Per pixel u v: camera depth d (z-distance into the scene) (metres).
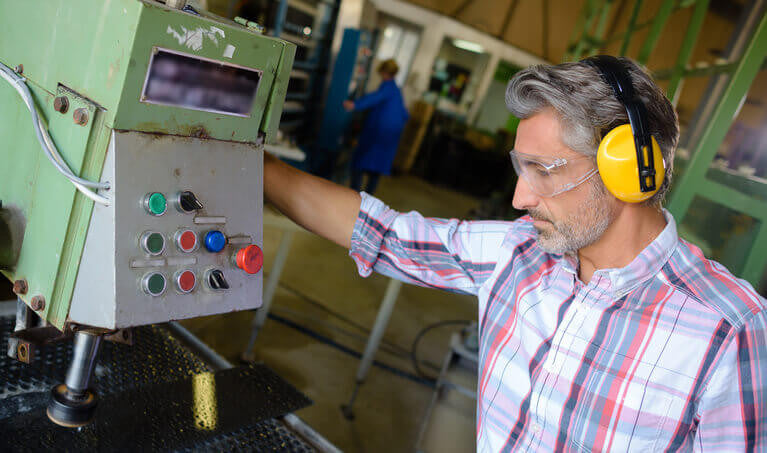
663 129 0.67
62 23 0.61
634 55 5.65
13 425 0.75
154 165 0.59
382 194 6.48
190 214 0.63
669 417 0.71
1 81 0.71
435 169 8.15
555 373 0.78
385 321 2.34
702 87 3.26
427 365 3.04
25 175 0.66
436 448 1.93
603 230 0.72
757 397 0.66
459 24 7.80
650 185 0.66
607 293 0.76
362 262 0.96
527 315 0.82
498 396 0.84
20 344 0.67
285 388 1.07
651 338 0.72
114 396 0.89
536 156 0.71
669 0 3.23
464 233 0.94
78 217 0.59
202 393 0.97
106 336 0.70
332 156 5.61
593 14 6.29
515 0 7.70
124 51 0.53
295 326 2.93
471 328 1.98
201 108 0.61
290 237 2.37
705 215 1.96
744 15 2.48
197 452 0.83
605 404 0.74
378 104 4.79
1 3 0.71
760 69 1.88
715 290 0.72
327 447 0.96
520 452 0.81
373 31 6.57
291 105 4.93
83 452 0.75
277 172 0.89
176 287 0.62
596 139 0.68
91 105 0.56
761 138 1.90
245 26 0.69
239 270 0.69
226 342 2.61
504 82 8.21
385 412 2.52
